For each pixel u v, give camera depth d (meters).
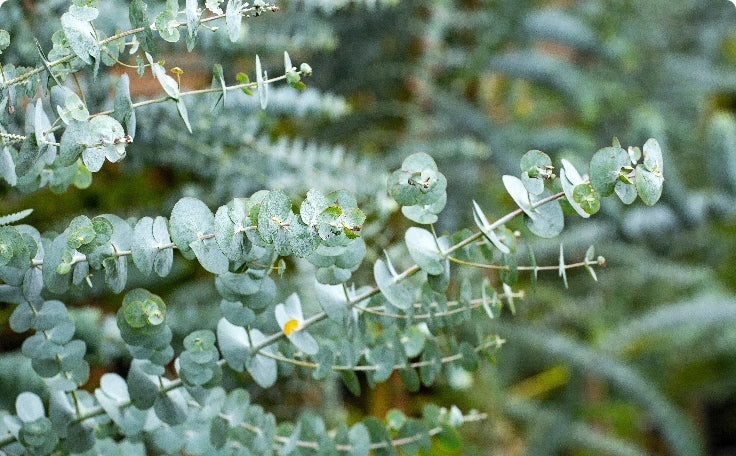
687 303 2.69
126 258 1.05
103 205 2.27
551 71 2.95
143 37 1.05
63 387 1.13
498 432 2.71
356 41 2.25
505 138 2.75
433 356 1.18
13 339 1.92
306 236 0.99
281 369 1.18
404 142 2.54
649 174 0.99
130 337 1.07
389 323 1.14
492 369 2.74
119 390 1.17
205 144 1.54
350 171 1.70
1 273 1.06
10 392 1.37
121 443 1.22
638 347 3.44
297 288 1.70
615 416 3.75
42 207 2.18
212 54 1.68
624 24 3.44
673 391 3.97
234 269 1.06
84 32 1.01
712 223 2.97
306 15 1.72
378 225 1.72
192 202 1.01
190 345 1.10
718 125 2.64
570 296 3.07
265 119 1.66
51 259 1.03
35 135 1.03
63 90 1.03
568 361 2.56
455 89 2.84
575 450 3.25
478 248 1.12
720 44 4.01
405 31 2.42
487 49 2.70
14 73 1.05
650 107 3.35
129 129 1.05
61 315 1.12
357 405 2.63
